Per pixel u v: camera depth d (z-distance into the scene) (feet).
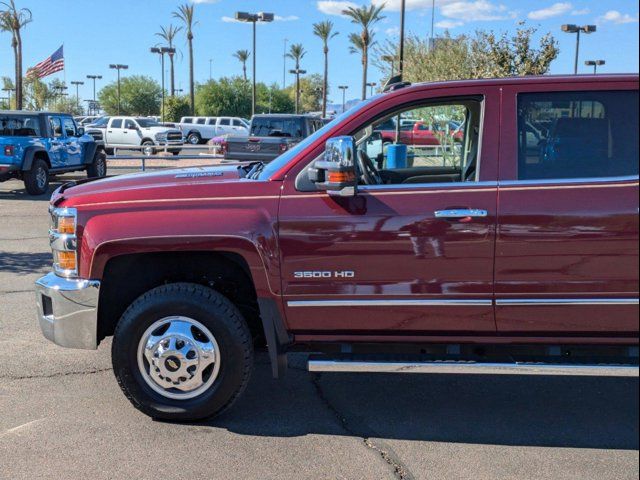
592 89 12.56
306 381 15.92
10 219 41.01
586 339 12.57
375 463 11.94
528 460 12.08
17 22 127.65
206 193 12.93
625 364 12.32
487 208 12.21
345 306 12.67
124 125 117.70
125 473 11.55
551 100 12.64
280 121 66.33
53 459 12.01
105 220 12.94
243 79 252.21
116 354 13.16
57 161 55.93
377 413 14.14
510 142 12.54
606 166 12.39
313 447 12.56
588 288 12.22
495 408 14.39
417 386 15.62
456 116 15.92
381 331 12.87
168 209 12.83
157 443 12.66
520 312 12.43
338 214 12.49
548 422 13.67
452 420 13.79
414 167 16.43
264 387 15.53
